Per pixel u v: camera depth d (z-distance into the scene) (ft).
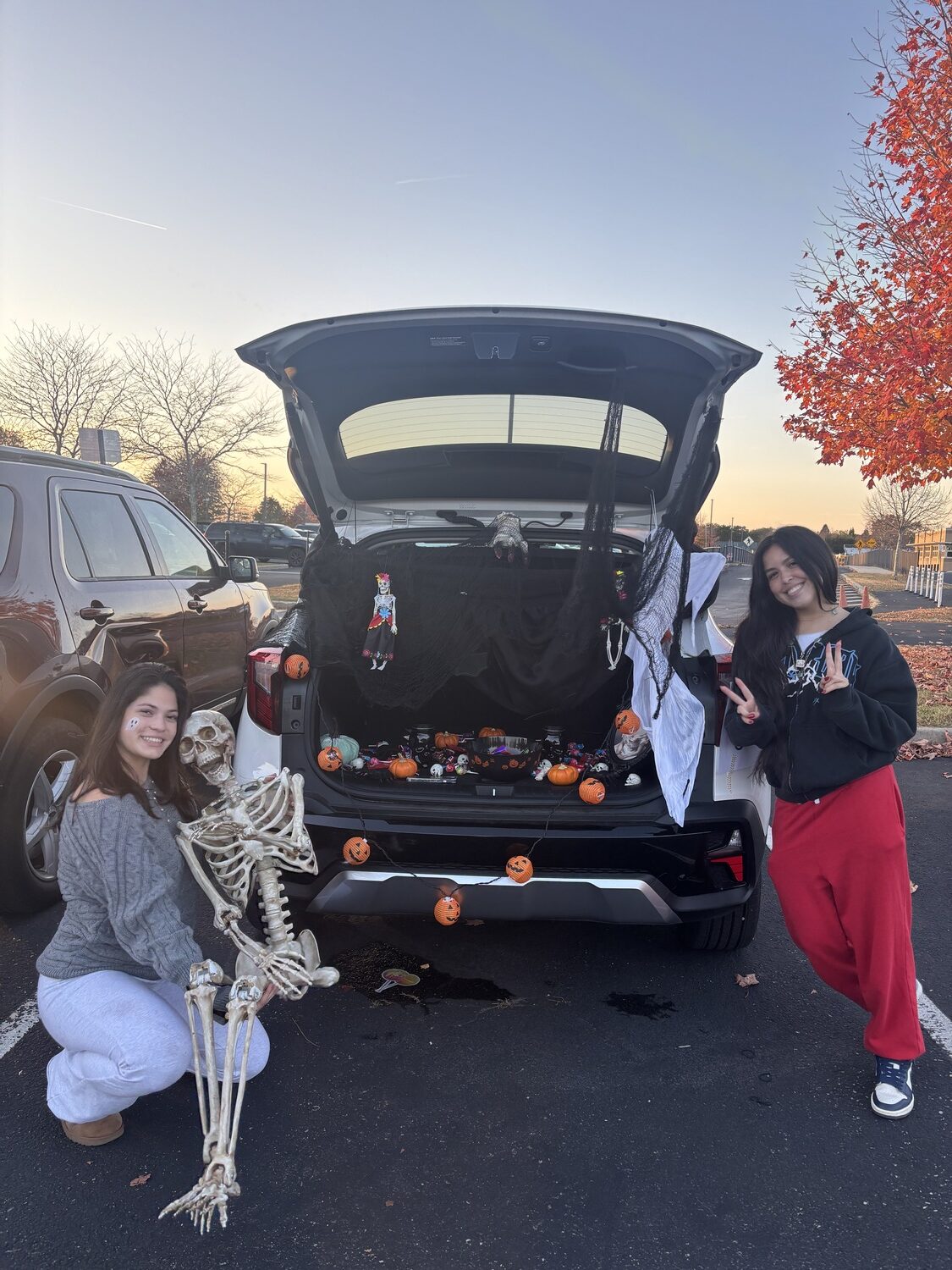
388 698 10.21
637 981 10.59
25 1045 9.12
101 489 14.96
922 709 24.00
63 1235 6.58
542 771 9.95
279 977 6.72
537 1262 6.40
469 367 11.31
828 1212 6.92
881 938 8.01
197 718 7.15
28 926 11.78
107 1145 7.59
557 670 10.32
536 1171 7.33
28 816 11.98
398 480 13.66
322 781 9.50
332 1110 8.09
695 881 9.57
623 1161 7.47
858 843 8.01
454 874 9.13
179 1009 7.69
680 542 10.48
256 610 20.86
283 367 10.85
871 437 29.99
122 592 14.37
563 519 12.89
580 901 9.13
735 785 9.41
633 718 9.74
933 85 27.81
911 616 50.78
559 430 12.56
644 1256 6.46
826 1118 8.07
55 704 12.25
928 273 28.09
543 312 9.82
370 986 10.37
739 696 8.80
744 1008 10.01
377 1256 6.45
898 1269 6.38
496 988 10.38
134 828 6.92
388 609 10.08
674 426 12.04
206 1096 8.27
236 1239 6.58
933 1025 9.66
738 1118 8.07
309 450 12.32
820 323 30.76
